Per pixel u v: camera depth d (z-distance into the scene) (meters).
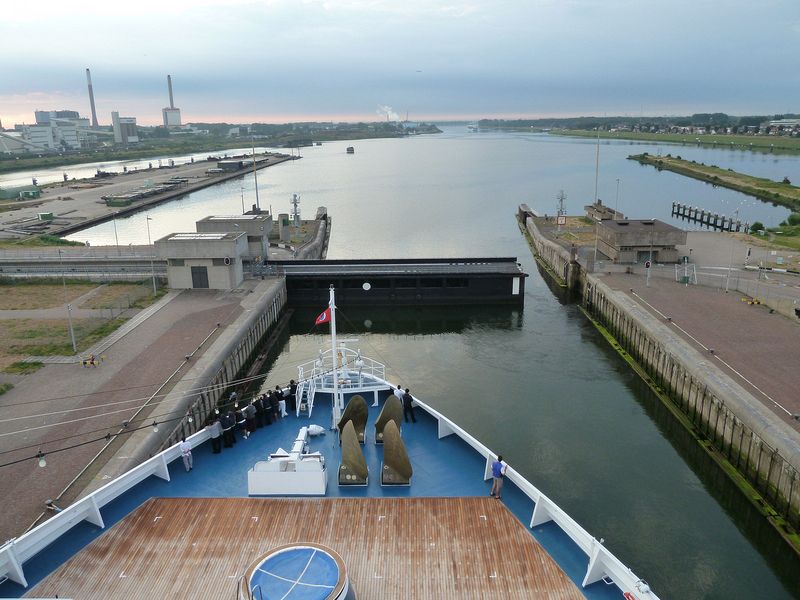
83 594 18.52
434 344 65.25
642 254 79.31
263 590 15.97
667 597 29.27
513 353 61.88
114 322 58.25
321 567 16.84
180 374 45.25
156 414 38.75
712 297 64.38
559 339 66.06
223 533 21.25
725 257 82.94
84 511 21.80
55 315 62.06
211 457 26.66
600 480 38.94
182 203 179.88
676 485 38.59
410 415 29.97
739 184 182.62
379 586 18.67
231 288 69.50
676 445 43.56
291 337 69.12
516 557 19.88
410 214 155.00
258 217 87.31
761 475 36.09
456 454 26.62
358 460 23.64
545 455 41.72
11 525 27.48
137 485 24.36
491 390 52.41
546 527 21.45
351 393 32.38
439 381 54.53
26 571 19.50
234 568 19.52
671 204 159.75
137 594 18.48
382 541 20.70
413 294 78.38
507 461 40.78
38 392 42.62
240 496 23.61
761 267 74.00
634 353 58.75
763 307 60.50
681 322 56.06
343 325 72.88
